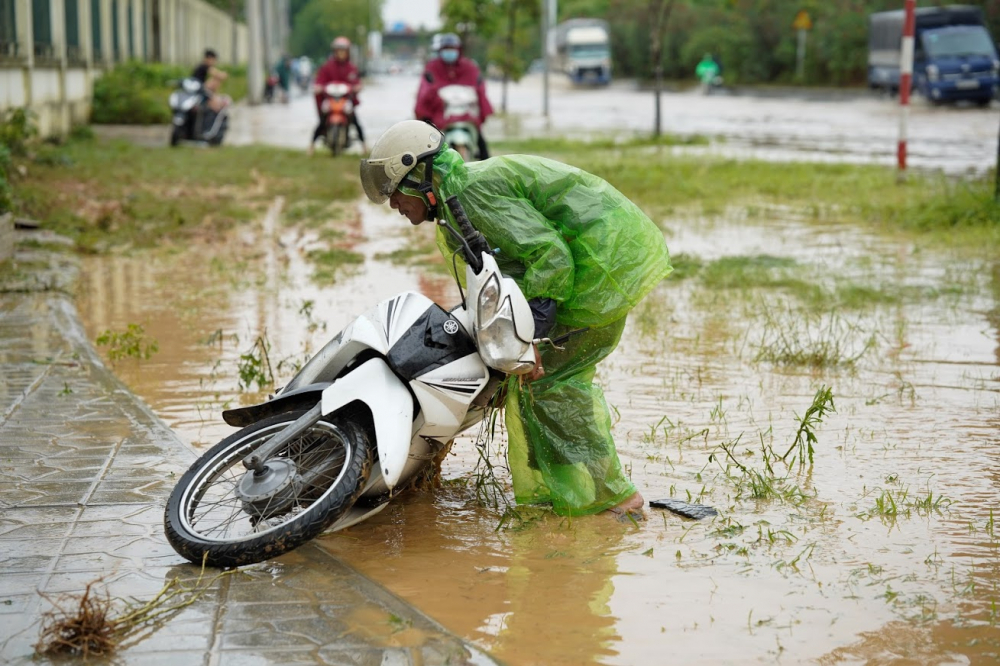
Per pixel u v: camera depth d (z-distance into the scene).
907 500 4.53
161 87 31.25
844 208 13.36
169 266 10.28
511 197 4.09
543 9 37.06
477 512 4.49
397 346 4.03
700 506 4.45
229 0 69.50
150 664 3.14
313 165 18.64
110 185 15.48
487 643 3.35
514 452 4.40
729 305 8.41
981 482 4.73
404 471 4.30
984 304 8.31
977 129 25.98
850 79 49.06
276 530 3.72
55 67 22.61
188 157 19.62
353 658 3.17
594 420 4.34
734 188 15.48
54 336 7.30
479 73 17.39
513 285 3.96
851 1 49.03
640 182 15.57
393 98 46.66
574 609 3.58
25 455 4.95
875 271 9.60
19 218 11.77
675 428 5.52
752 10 54.62
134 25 34.44
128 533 4.10
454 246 4.20
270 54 59.84
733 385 6.30
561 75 59.62
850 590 3.70
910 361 6.79
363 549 4.11
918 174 16.27
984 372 6.53
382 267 10.15
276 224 12.88
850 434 5.40
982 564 3.90
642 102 41.94
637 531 4.25
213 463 4.04
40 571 3.77
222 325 7.87
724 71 55.88
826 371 6.58
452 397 4.07
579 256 4.16
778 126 28.33
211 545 3.74
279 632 3.33
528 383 4.25
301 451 4.10
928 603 3.60
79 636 3.21
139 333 7.36
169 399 6.07
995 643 3.34
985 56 33.69
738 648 3.31
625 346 7.23
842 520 4.32
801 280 9.16
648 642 3.35
